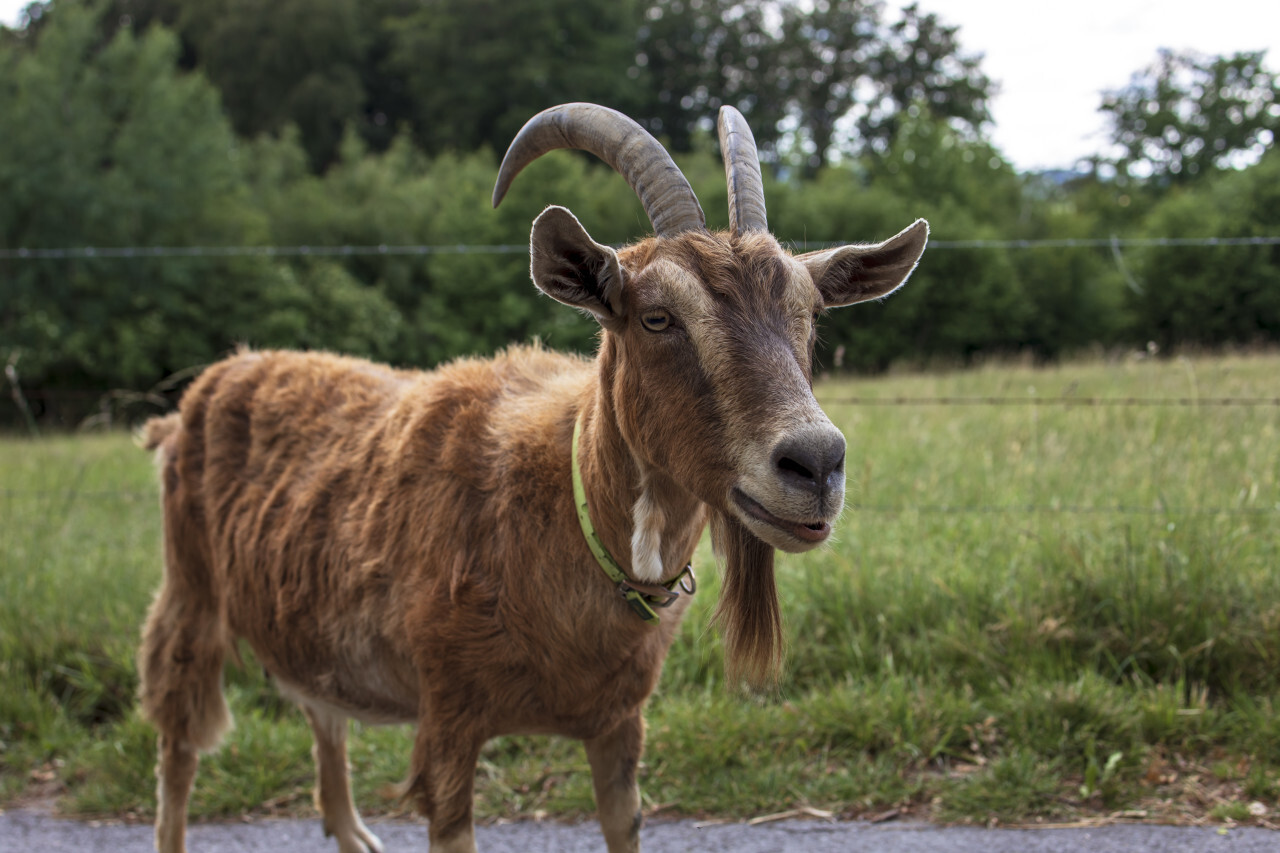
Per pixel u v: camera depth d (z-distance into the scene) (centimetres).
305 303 2675
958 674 411
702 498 223
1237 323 2678
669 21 5734
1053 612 426
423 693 274
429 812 268
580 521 254
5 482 779
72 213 2444
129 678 457
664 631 275
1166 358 1205
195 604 359
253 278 2638
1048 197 4416
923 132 3506
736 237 236
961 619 434
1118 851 313
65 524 609
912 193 3362
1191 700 383
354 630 296
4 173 2328
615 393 241
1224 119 4769
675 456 224
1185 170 4794
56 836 364
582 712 266
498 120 4884
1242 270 2647
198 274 2583
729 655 254
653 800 367
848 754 382
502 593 261
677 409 221
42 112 2412
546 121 262
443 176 3525
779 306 224
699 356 218
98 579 525
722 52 5788
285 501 324
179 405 392
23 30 3934
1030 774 352
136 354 2381
